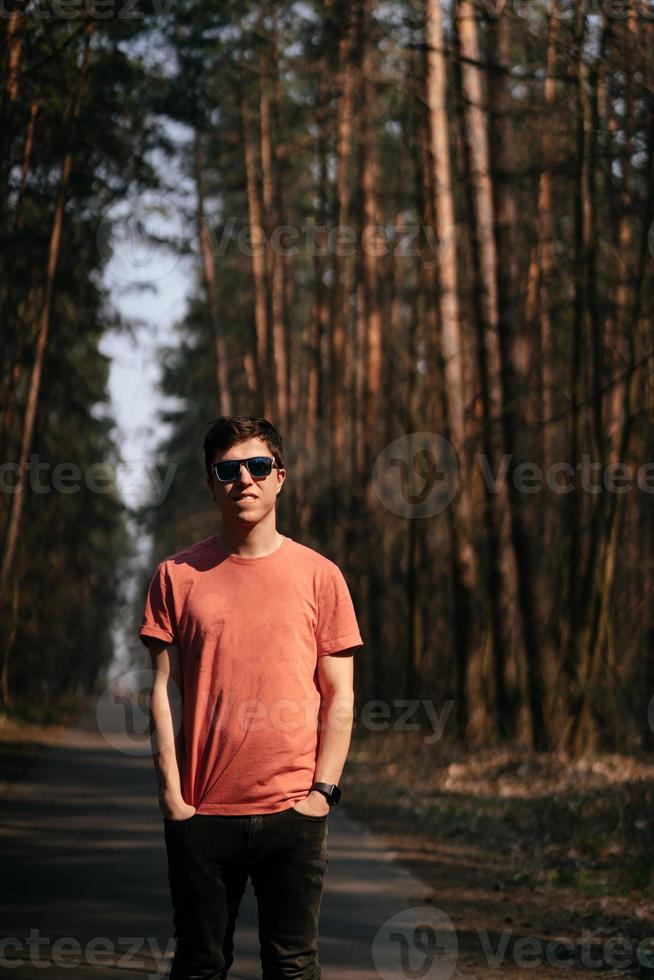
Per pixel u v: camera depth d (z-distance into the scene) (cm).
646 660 1756
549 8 1462
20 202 1571
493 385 1736
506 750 1617
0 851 966
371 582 2533
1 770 1570
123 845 1001
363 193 2645
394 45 1869
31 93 1338
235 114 3125
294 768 379
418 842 1042
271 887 378
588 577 1537
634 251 1875
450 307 1844
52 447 2612
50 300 1889
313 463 3008
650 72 1243
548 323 2097
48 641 2984
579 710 1560
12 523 1919
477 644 1798
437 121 1850
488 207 1734
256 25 2750
